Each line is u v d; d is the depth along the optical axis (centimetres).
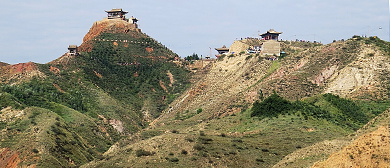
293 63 18400
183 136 10638
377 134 6994
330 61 17275
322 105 13638
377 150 6744
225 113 15162
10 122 14862
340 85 15900
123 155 10025
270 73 18712
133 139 13838
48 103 17812
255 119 13138
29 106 16588
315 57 18038
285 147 10412
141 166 9419
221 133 12400
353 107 13875
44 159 12412
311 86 16288
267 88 16338
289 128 11794
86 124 16975
